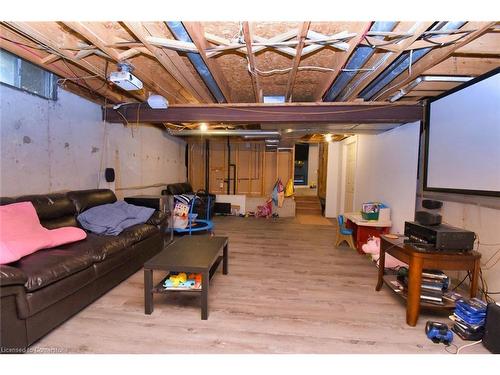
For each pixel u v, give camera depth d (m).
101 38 2.02
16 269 1.58
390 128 3.86
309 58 2.52
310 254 3.80
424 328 1.99
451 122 2.68
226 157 7.67
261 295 2.48
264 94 3.73
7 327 1.51
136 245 2.89
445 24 1.73
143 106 3.71
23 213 2.19
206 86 3.21
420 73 2.43
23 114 2.58
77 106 3.34
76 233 2.42
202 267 2.06
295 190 9.94
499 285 2.27
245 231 5.27
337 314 2.17
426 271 2.25
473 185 2.39
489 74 2.21
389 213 3.80
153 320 2.03
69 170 3.23
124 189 4.39
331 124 3.79
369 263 3.43
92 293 2.20
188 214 4.68
